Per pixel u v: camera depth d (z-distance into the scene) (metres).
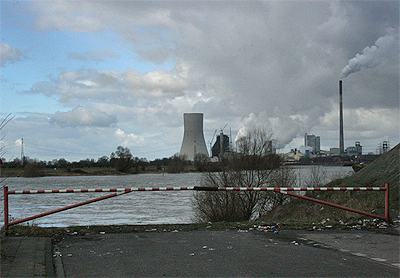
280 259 7.39
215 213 25.28
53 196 61.53
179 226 11.32
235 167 26.25
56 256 7.69
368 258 7.50
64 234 10.06
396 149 19.53
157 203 45.56
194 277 6.23
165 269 6.70
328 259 7.39
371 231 10.55
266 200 25.95
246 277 6.20
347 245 8.74
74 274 6.44
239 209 25.34
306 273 6.42
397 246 8.65
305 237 9.70
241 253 7.91
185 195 56.00
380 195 16.05
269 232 10.46
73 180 117.12
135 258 7.51
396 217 12.57
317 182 26.94
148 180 113.06
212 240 9.32
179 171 155.25
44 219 32.81
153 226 11.28
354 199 15.73
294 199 21.62
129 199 50.84
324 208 16.36
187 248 8.41
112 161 155.25
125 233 10.34
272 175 26.25
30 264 6.83
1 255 7.34
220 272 6.49
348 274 6.36
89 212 38.12
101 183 97.75
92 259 7.45
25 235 9.73
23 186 86.44
